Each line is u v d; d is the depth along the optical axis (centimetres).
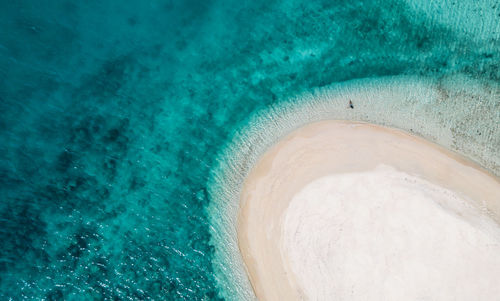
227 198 2080
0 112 2209
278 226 1964
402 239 1780
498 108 2059
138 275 1973
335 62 2317
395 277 1722
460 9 2255
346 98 2238
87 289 1942
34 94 2262
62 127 2228
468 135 2052
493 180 1958
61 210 2075
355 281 1750
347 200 1923
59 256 1992
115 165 2173
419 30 2281
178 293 1939
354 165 2039
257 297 1873
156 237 2041
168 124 2261
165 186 2130
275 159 2128
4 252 1978
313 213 1927
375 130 2145
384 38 2311
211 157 2180
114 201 2103
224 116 2262
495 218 1864
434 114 2125
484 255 1733
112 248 2022
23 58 2317
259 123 2228
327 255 1812
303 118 2222
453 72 2175
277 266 1897
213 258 1978
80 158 2178
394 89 2214
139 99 2312
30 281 1942
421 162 2027
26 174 2125
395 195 1902
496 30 2183
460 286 1689
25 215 2056
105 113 2273
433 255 1739
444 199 1900
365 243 1795
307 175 2050
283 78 2319
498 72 2122
